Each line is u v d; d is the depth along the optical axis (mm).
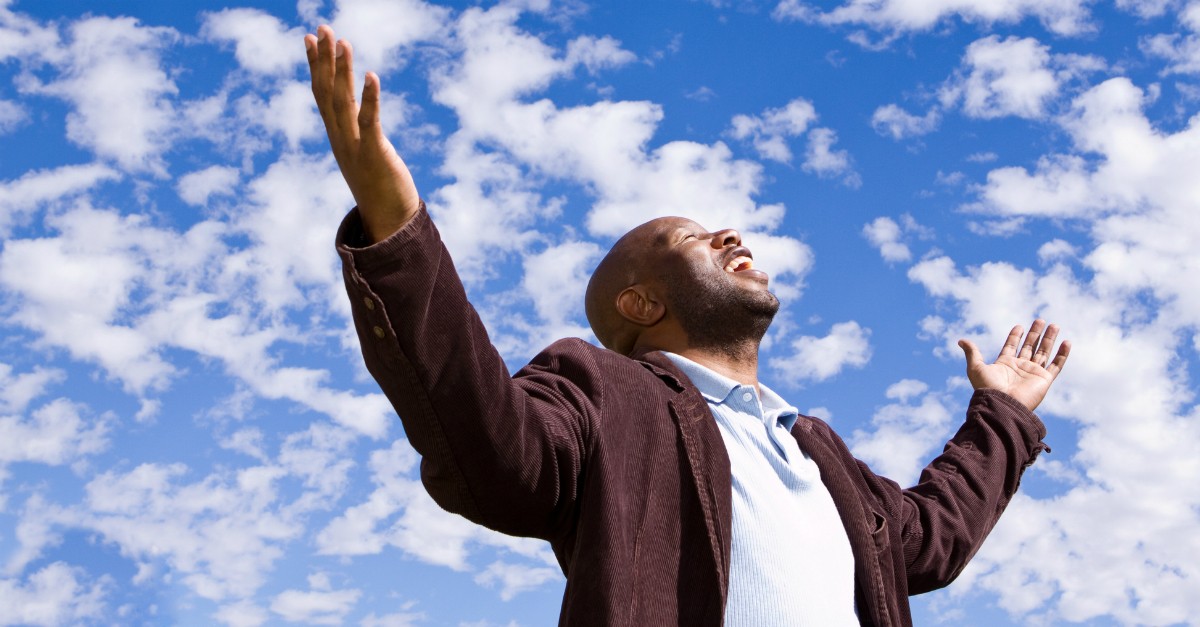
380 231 2635
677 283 4016
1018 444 4500
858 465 3947
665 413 3150
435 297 2631
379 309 2566
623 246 4250
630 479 2973
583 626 2748
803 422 3830
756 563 3068
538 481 2824
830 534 3311
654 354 3609
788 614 3031
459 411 2664
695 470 3055
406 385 2654
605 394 3041
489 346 2734
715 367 3898
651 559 2889
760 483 3246
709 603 2898
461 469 2740
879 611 3340
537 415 2836
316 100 2564
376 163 2562
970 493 4242
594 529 2836
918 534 4004
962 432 4578
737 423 3400
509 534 2947
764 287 4023
